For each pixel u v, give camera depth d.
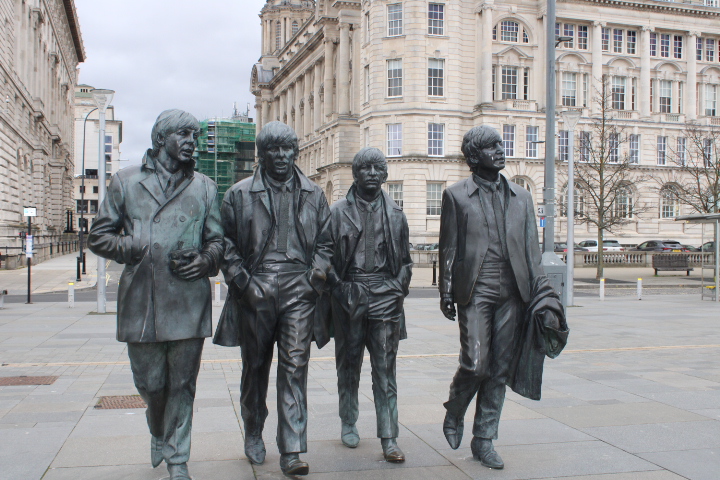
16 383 7.56
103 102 15.80
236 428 5.68
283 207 4.52
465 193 4.82
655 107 56.75
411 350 10.30
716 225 19.94
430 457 4.93
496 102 50.44
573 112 19.14
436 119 49.03
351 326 4.96
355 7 59.75
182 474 4.09
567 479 4.47
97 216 4.04
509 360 4.81
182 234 4.05
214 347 10.55
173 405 4.13
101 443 5.19
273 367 8.42
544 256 14.07
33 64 47.38
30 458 4.81
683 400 6.79
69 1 66.31
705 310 16.80
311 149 71.44
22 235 36.81
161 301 3.98
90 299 20.03
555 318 4.70
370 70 50.00
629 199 54.47
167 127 4.05
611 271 38.00
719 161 38.75
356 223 4.96
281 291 4.43
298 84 80.19
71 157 83.31
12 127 37.41
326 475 4.51
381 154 4.99
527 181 50.56
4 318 14.33
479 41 50.75
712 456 4.97
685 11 56.12
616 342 11.18
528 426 5.79
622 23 54.72
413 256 41.16
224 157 114.62
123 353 9.77
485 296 4.73
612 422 5.92
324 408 6.43
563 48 53.62
